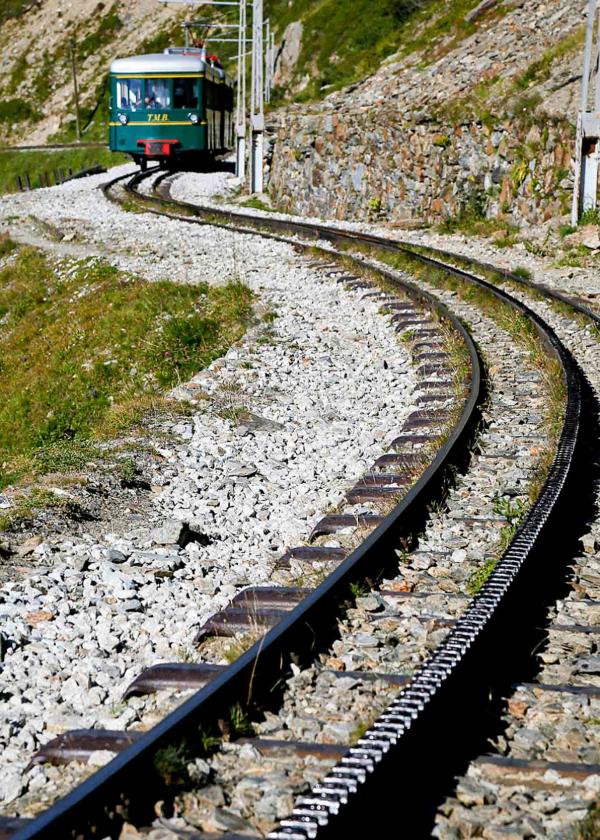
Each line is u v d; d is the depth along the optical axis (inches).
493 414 380.5
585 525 268.4
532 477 306.8
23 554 273.0
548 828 136.3
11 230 1170.0
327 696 179.9
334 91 1696.6
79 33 3732.8
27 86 3609.7
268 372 494.6
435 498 288.4
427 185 1066.7
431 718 156.9
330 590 213.2
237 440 397.1
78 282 868.0
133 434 408.5
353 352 524.1
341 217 1197.7
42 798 155.4
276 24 2893.7
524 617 209.5
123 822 140.2
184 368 567.8
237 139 1648.6
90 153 2851.9
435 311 567.8
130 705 185.8
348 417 417.4
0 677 200.8
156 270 836.0
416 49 1550.2
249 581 255.4
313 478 346.9
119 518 311.6
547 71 1044.5
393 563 245.1
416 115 1079.0
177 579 259.3
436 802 142.6
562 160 911.7
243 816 142.9
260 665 182.7
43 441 574.9
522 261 811.4
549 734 163.9
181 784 149.0
